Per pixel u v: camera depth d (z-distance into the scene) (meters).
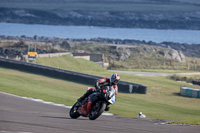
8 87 138.00
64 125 33.94
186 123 47.28
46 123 34.84
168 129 35.00
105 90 38.47
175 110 140.88
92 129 32.03
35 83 175.88
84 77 198.25
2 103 79.94
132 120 52.84
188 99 185.50
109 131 31.19
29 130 28.48
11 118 39.34
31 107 79.69
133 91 188.00
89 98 40.19
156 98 179.00
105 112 106.25
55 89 164.38
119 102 147.75
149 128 35.47
